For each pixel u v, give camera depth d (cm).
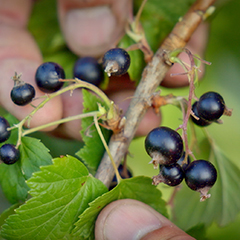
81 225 27
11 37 32
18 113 29
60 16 33
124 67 26
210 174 26
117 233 27
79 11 32
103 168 27
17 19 34
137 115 27
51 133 32
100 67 29
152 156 25
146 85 28
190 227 30
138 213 27
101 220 27
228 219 30
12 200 27
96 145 28
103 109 27
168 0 31
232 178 31
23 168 27
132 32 28
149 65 28
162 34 31
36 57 32
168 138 25
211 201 31
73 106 32
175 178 26
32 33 33
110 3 32
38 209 26
